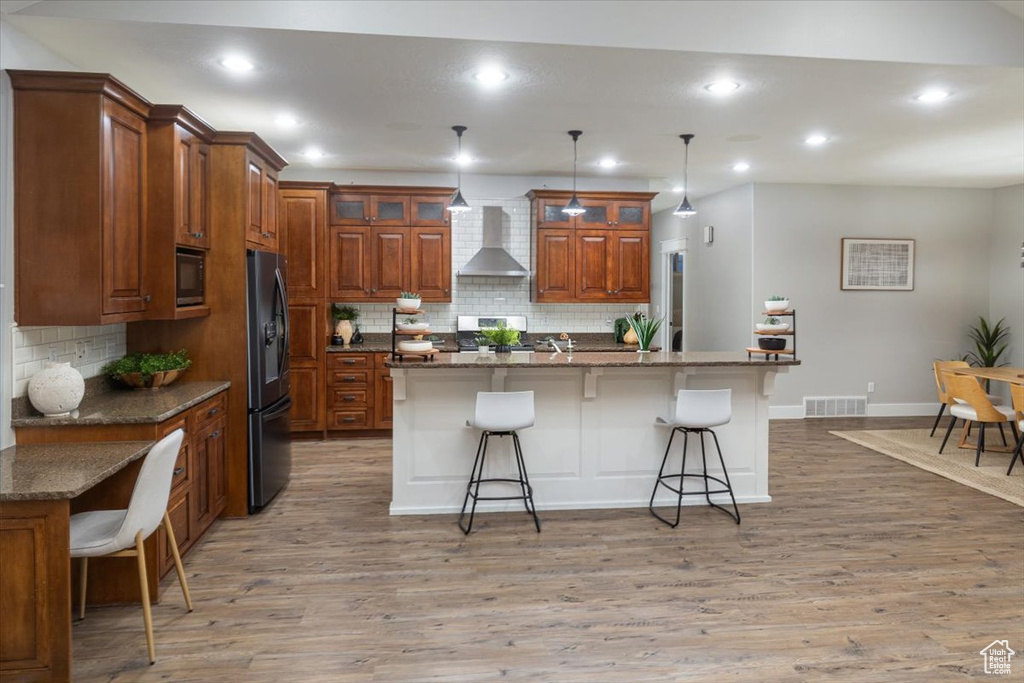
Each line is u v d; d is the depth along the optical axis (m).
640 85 3.90
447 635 2.72
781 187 7.27
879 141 5.27
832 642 2.67
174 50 3.38
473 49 3.37
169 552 3.20
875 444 6.15
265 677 2.42
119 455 2.69
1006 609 2.95
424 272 6.66
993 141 5.27
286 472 4.75
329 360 6.38
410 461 4.22
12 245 2.96
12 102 2.95
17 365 2.98
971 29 3.59
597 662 2.52
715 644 2.65
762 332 4.36
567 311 7.21
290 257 6.27
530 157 5.98
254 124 4.80
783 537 3.82
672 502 4.43
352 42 3.28
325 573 3.32
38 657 2.27
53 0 3.01
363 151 5.75
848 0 3.49
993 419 5.29
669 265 9.49
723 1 3.42
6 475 2.40
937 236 7.55
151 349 4.08
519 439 4.28
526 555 3.56
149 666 2.49
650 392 4.38
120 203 3.17
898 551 3.61
